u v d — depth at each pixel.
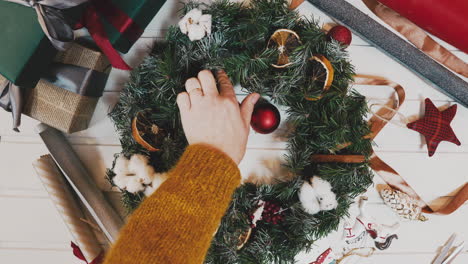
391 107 1.01
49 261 1.04
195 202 0.62
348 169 0.90
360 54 1.00
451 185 1.04
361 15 0.98
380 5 0.99
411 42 0.99
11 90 0.87
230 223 0.90
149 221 0.61
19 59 0.82
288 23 0.89
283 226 0.94
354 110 0.92
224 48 0.89
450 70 1.03
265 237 0.92
